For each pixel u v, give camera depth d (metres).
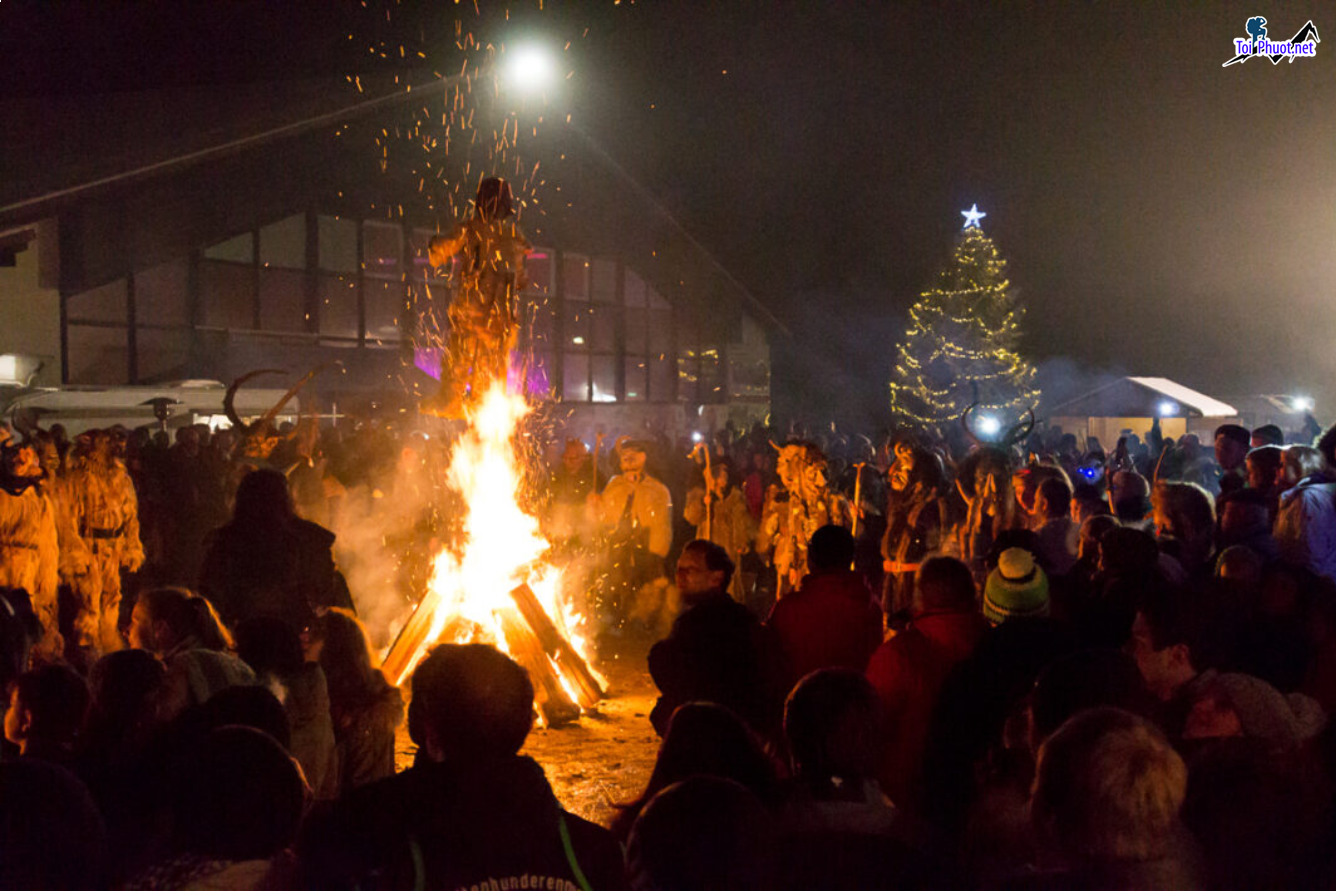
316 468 11.70
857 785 2.94
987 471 9.52
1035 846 2.57
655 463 18.27
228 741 2.50
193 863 2.40
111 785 3.14
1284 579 4.48
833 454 18.50
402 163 26.08
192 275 22.02
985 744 3.78
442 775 2.52
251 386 22.27
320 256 24.42
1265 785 2.63
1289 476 6.79
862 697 2.98
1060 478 7.11
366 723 4.50
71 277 19.91
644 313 33.31
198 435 14.02
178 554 13.52
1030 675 3.81
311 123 20.38
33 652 6.06
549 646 8.61
